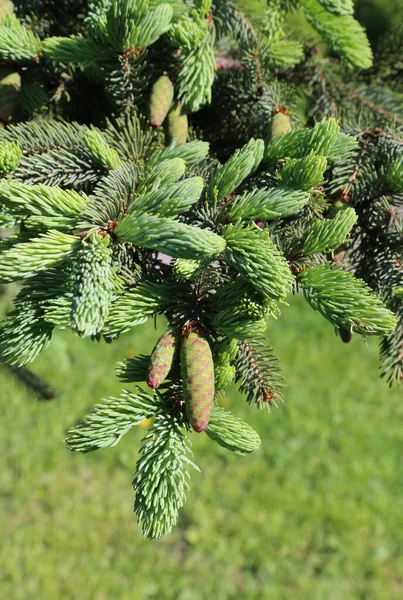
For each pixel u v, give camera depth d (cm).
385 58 73
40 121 64
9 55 62
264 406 59
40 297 54
